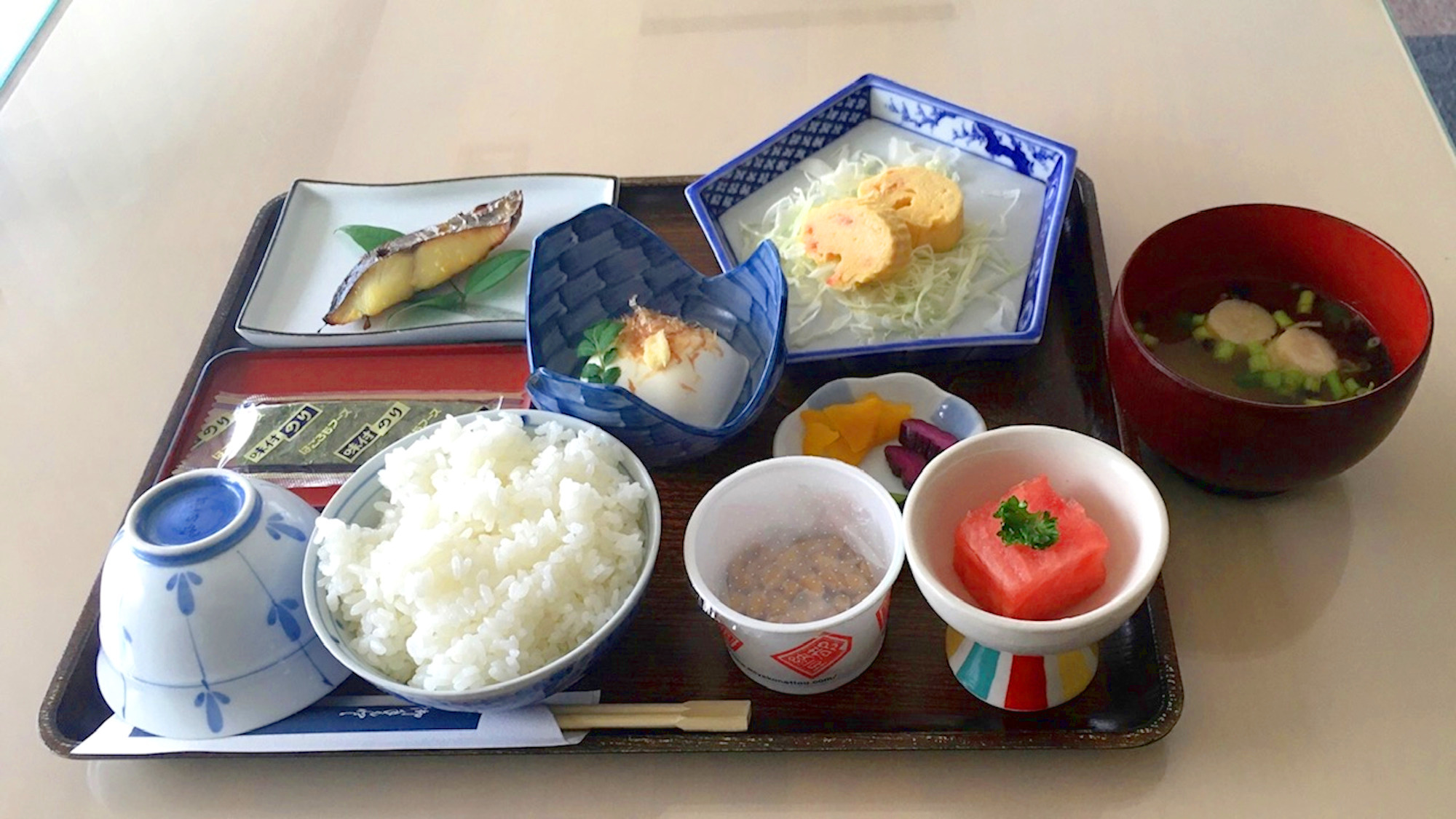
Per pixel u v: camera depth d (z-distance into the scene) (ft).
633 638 3.05
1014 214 4.03
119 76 5.49
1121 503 2.62
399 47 5.38
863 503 2.89
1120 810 2.63
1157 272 3.18
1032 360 3.62
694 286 3.80
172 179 4.87
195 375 3.90
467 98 5.02
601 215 3.62
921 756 2.76
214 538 2.78
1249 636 2.88
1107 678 2.86
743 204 4.24
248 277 4.25
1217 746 2.70
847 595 2.87
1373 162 4.07
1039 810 2.64
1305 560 3.02
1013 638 2.37
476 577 2.82
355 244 4.29
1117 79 4.59
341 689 3.02
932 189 3.92
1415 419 3.26
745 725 2.75
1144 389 2.89
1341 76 4.45
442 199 4.41
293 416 3.68
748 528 3.02
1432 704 2.71
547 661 2.80
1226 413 2.70
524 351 3.79
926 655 2.94
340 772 2.90
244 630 2.78
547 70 5.10
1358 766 2.63
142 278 4.44
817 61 4.91
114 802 2.90
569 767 2.84
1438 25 4.67
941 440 3.20
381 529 3.00
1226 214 3.08
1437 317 3.49
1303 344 3.04
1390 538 3.04
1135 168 4.18
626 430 3.19
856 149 4.37
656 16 5.32
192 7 5.86
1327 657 2.82
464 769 2.87
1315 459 2.74
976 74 4.71
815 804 2.71
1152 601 2.85
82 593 3.41
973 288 3.85
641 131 4.70
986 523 2.59
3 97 5.48
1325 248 3.05
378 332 3.85
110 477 3.74
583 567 2.84
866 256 3.77
